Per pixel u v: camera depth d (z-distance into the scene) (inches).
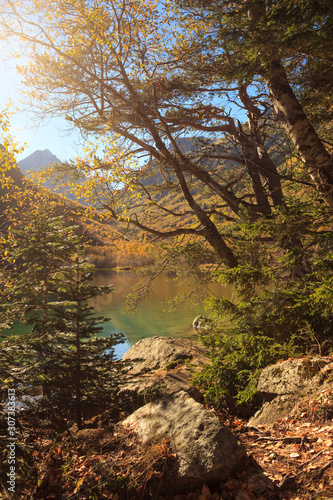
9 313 225.0
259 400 192.5
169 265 390.6
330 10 177.2
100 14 346.0
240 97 444.5
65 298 204.2
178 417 132.8
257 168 433.4
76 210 302.5
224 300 195.3
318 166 240.5
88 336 204.8
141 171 401.4
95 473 115.7
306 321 174.7
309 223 206.1
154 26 368.2
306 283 184.7
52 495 113.3
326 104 279.3
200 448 114.3
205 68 402.9
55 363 193.9
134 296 399.5
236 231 283.9
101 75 377.7
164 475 111.2
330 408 130.4
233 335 204.5
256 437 139.6
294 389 154.9
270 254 246.2
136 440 132.5
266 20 194.2
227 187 454.6
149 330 676.7
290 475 104.3
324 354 169.5
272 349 179.6
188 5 344.8
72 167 370.0
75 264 233.0
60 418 184.7
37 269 249.1
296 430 130.7
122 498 106.8
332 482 94.1
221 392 203.2
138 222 348.5
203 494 105.0
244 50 202.1
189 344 354.0
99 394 192.5
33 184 292.4
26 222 257.8
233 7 283.1
